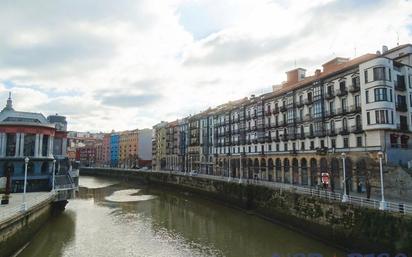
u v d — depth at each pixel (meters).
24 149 59.84
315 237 36.59
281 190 45.06
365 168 47.44
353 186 49.47
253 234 38.78
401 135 47.97
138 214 52.28
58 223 44.34
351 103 51.66
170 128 137.00
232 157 89.56
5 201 38.41
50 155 62.91
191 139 118.00
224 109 97.56
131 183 114.56
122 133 185.62
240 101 95.88
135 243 35.25
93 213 52.75
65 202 53.25
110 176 144.12
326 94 57.06
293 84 72.00
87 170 166.00
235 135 88.81
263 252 31.64
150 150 171.38
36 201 40.44
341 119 53.66
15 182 56.03
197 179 76.56
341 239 32.47
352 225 31.27
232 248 33.12
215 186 67.25
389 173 42.06
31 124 60.09
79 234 38.84
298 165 63.62
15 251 29.98
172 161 134.12
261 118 76.75
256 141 77.88
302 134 62.69
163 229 41.75
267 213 48.00
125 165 177.50
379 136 46.25
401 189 39.75
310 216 37.91
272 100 73.44
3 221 26.84
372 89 47.34
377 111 46.44
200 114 115.25
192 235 38.56
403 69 49.94
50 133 63.34
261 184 53.22
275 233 39.19
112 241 36.03
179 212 54.19
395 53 53.97
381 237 27.64
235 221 46.41
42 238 36.62
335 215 33.78
